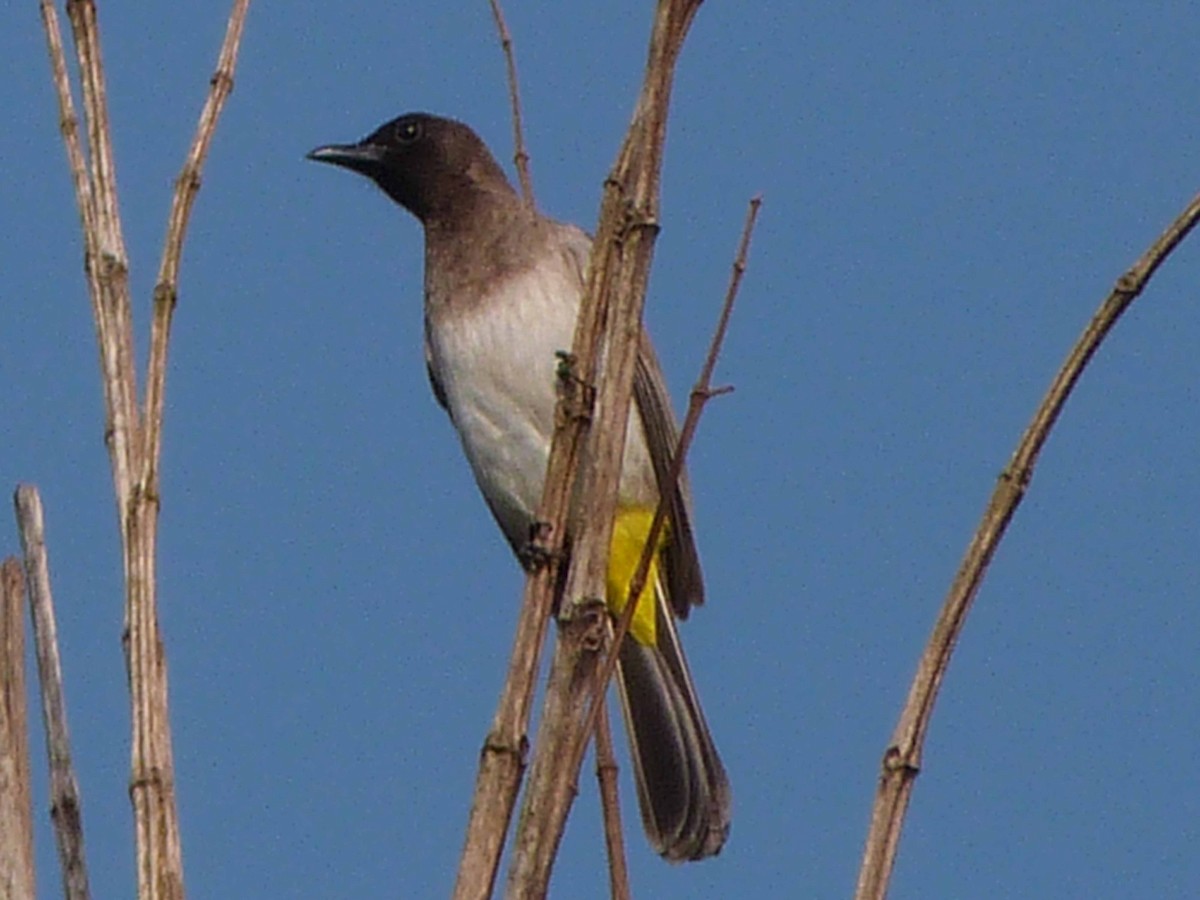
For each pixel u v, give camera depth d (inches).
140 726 237.8
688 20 254.2
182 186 266.4
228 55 276.7
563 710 239.8
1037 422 238.5
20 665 249.9
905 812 228.7
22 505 263.3
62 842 246.7
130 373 261.6
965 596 235.0
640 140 253.4
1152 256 239.1
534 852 231.5
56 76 279.0
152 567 245.9
